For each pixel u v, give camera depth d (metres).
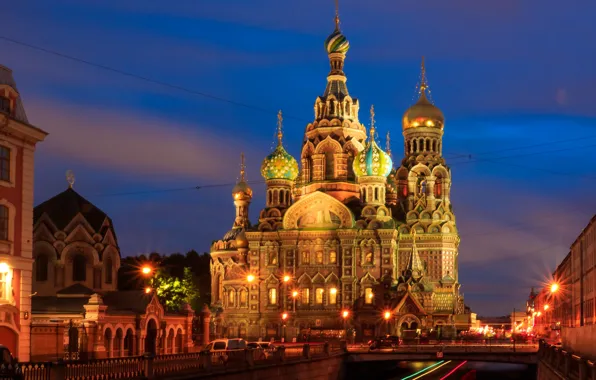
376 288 151.25
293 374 79.81
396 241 159.12
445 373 112.25
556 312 180.75
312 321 154.25
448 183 170.50
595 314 101.44
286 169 164.62
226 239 183.75
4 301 60.44
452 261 163.00
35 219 101.00
